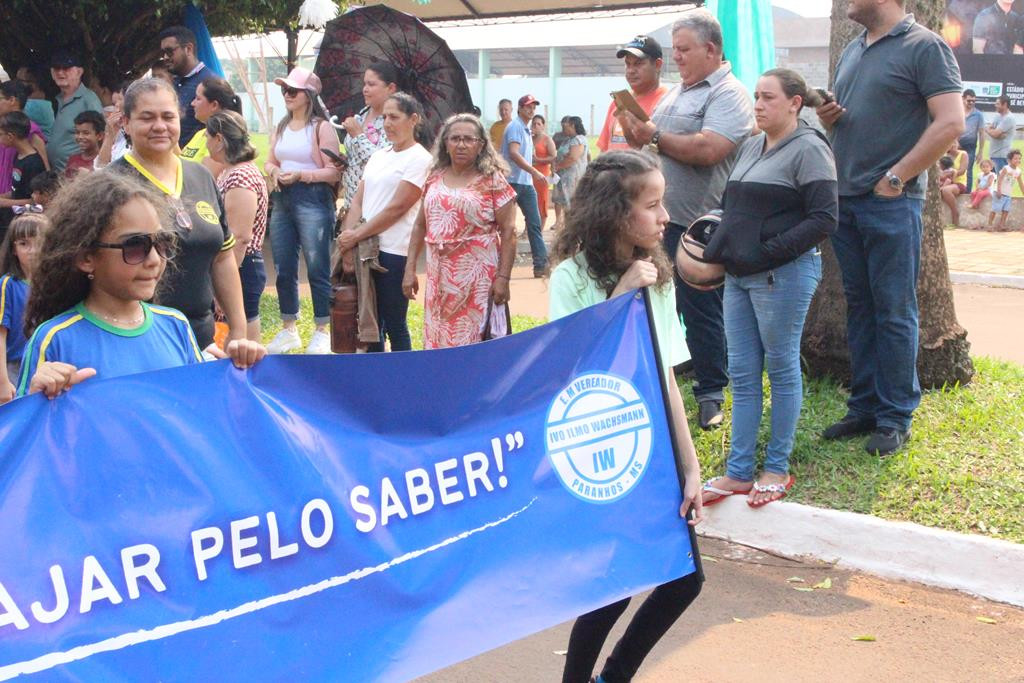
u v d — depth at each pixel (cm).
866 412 589
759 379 540
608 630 350
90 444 254
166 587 261
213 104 702
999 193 1888
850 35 670
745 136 625
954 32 2328
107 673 252
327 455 288
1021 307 1156
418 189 675
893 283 560
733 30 781
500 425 316
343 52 992
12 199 998
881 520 507
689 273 541
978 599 475
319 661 281
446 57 964
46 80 1439
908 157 541
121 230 288
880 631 446
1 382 477
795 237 506
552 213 2189
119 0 1386
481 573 309
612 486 334
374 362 293
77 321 298
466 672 414
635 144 630
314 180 819
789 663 420
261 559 275
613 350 336
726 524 544
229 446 273
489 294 636
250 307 736
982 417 600
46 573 246
